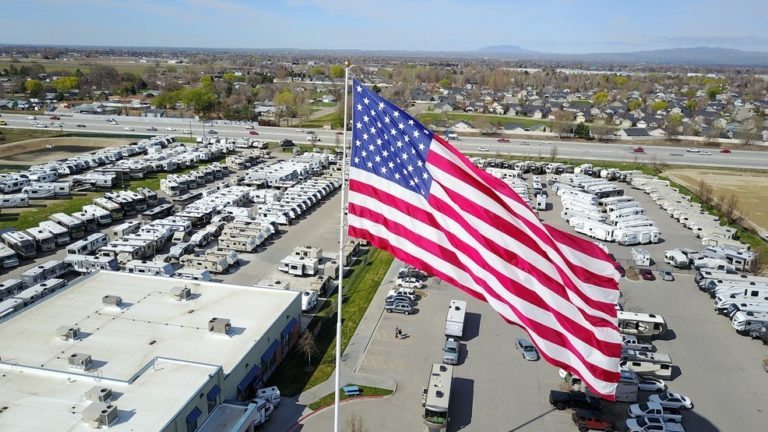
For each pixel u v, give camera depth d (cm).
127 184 10725
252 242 7381
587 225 8644
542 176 12631
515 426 3938
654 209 10225
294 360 4722
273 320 4544
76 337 4141
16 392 3388
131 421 3119
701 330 5603
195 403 3388
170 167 11788
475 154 14162
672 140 16900
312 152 13800
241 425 3453
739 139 16688
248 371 4066
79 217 8031
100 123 17138
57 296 4838
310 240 7925
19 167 11725
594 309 2228
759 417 4175
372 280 6531
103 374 3666
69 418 3150
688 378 4703
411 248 2230
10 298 5478
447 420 3897
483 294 2222
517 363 4781
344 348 4941
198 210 8656
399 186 2225
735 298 6038
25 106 19512
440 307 5866
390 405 4125
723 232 8412
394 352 4894
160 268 6334
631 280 6906
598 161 13775
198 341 4191
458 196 2222
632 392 4294
